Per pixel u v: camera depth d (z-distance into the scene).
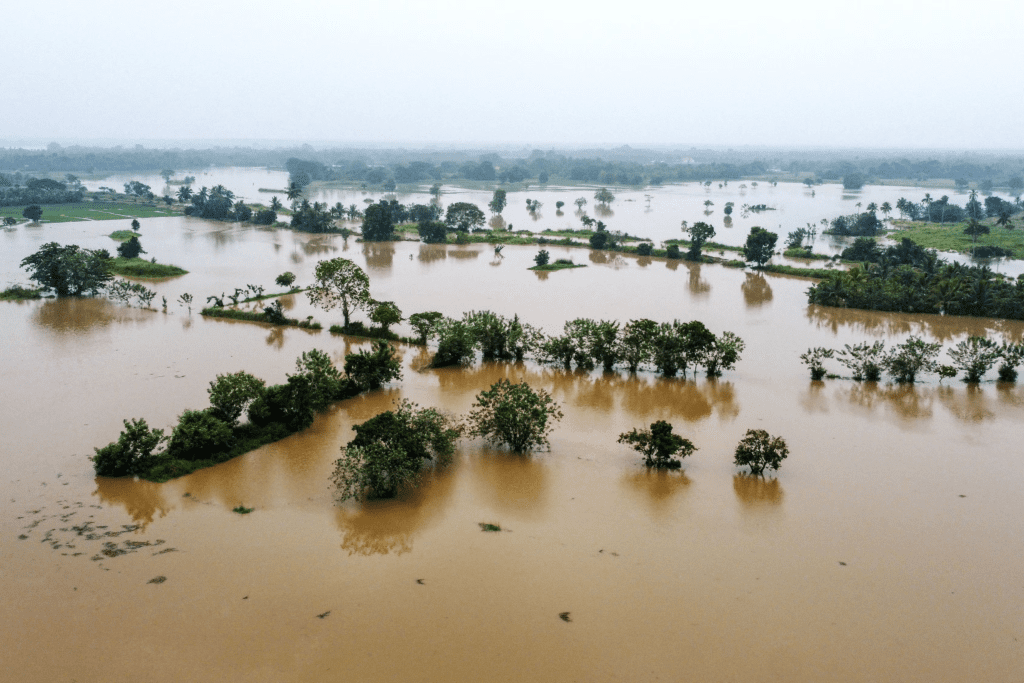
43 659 21.08
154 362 52.12
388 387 47.56
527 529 29.14
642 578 25.77
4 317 64.94
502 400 37.22
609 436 39.59
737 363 54.81
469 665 21.03
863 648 22.19
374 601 24.03
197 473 33.75
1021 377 50.69
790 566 26.77
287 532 28.50
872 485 33.72
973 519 30.55
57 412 41.50
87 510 29.98
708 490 33.03
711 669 21.09
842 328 67.19
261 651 21.45
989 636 22.91
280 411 39.44
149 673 20.48
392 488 31.58
